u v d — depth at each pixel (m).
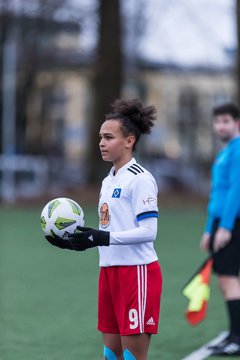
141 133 10.68
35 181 66.00
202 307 14.98
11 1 68.62
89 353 14.91
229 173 15.00
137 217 10.11
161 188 70.19
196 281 15.16
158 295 10.34
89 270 27.31
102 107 62.81
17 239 37.19
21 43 72.81
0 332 16.92
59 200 10.52
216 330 17.33
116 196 10.30
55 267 28.08
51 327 17.52
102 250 10.48
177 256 31.08
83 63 67.88
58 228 10.30
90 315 19.00
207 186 71.44
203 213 54.06
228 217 14.77
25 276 25.77
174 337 16.55
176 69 86.88
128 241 9.95
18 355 14.70
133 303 10.12
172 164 81.81
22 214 51.62
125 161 10.52
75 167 75.12
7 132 67.19
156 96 118.75
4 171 60.75
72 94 111.56
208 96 109.75
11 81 68.31
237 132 15.27
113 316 10.53
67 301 21.03
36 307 20.06
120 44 62.53
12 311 19.48
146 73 93.69
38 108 81.38
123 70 64.06
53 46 73.56
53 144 92.25
